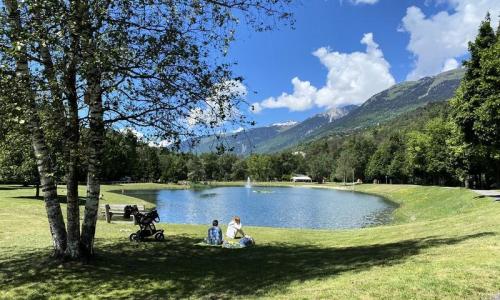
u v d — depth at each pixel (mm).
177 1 11469
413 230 20641
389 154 133125
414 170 101750
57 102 10508
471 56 37219
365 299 8336
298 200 82375
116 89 11594
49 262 12578
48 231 20422
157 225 26797
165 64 11648
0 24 9625
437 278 9336
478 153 36812
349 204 70688
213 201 77375
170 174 143500
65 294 10336
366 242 18734
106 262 13273
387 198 85312
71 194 12625
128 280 11547
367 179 159500
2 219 24281
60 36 9562
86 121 12172
